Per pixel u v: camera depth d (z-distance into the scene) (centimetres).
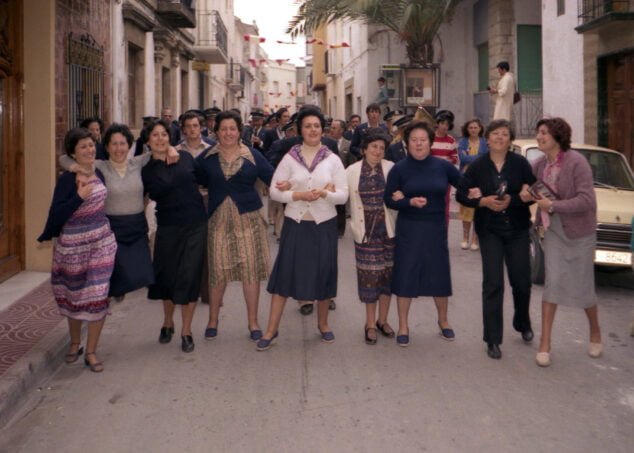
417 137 572
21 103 851
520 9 2020
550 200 531
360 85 2656
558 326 653
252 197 602
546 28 1577
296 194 557
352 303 745
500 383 499
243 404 461
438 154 906
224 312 709
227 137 583
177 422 433
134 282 545
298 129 582
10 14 829
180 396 477
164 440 407
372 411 447
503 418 436
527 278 574
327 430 418
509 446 396
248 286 603
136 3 1411
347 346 590
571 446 396
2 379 474
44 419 444
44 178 861
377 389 486
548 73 1578
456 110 2364
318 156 577
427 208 579
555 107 1549
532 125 1967
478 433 413
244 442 403
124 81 1294
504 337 617
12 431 427
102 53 1102
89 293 522
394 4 2002
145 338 621
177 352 578
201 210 579
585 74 1411
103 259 526
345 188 579
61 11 898
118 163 551
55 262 531
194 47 2352
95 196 519
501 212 555
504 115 1485
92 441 409
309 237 571
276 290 574
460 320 675
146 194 574
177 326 659
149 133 559
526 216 563
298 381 504
